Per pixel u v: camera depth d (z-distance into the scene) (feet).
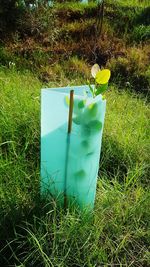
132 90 5.93
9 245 2.35
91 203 2.78
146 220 2.91
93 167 2.65
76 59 6.57
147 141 3.98
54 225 2.48
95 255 2.51
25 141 3.57
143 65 6.59
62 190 2.73
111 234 2.72
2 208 2.67
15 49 6.68
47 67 6.18
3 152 3.41
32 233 2.42
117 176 3.45
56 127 2.56
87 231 2.61
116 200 2.94
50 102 2.50
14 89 4.44
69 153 2.60
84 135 2.53
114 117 4.33
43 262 2.39
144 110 4.90
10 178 2.89
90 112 2.48
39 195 2.79
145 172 3.51
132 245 2.70
